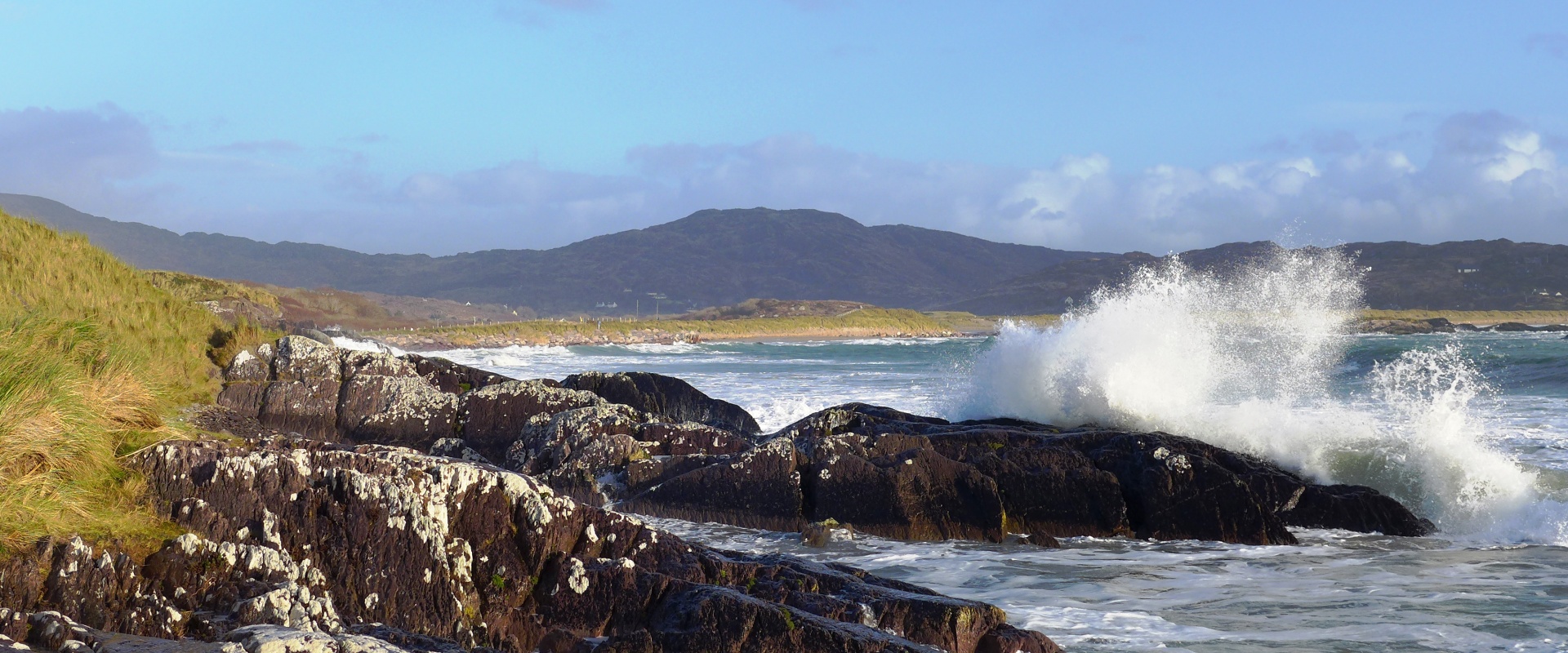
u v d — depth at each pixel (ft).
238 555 19.40
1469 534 38.70
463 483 21.70
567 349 288.71
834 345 339.57
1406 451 42.98
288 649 14.46
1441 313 623.77
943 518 37.11
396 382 47.09
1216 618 26.91
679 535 36.58
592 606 20.85
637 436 42.73
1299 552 35.63
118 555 18.43
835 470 37.99
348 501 21.04
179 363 45.34
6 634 15.35
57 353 25.91
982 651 20.90
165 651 14.84
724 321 463.01
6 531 17.79
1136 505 38.24
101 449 21.47
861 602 21.16
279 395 45.80
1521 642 24.50
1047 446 39.58
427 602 20.42
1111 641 24.76
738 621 19.22
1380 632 25.52
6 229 50.85
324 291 244.22
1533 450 51.21
